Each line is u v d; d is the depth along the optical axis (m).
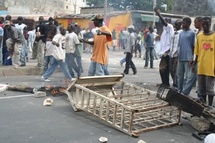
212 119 4.86
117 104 5.01
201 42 6.12
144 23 30.27
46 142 4.39
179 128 5.26
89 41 7.63
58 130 4.91
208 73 6.03
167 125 5.26
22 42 10.45
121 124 4.92
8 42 10.41
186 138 4.79
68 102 6.69
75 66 9.63
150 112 5.50
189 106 4.90
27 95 7.24
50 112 5.89
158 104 5.35
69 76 8.90
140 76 11.12
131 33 11.38
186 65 7.16
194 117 5.45
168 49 8.20
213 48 5.97
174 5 32.47
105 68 7.55
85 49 21.91
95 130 4.98
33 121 5.30
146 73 12.05
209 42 6.00
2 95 7.16
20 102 6.56
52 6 37.94
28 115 5.64
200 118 5.32
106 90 6.45
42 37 10.71
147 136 4.80
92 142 4.46
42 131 4.84
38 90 7.46
